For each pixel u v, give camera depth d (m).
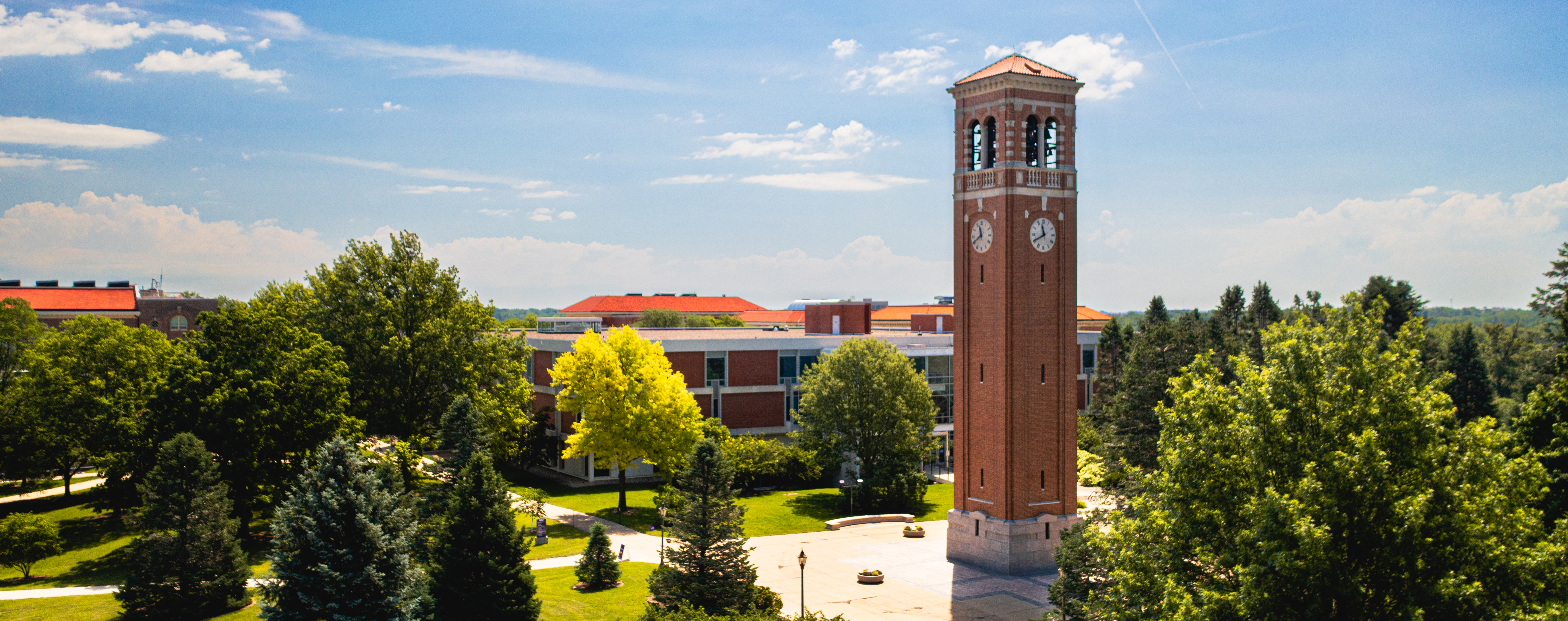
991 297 50.06
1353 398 26.64
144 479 49.66
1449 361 96.50
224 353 51.06
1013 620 42.03
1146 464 59.81
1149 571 28.34
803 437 73.19
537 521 55.09
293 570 32.44
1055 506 50.66
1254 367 31.25
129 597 37.88
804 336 92.31
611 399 61.16
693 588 38.16
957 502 53.12
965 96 51.00
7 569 47.69
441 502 42.38
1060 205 50.19
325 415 51.69
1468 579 24.25
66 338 67.00
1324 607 24.48
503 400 66.19
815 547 56.62
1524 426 39.78
